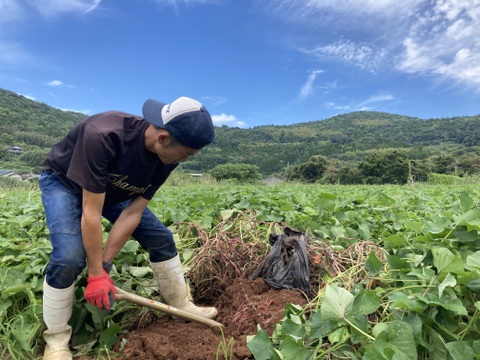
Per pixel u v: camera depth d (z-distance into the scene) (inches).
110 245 54.7
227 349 50.1
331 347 44.2
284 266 66.0
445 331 43.2
